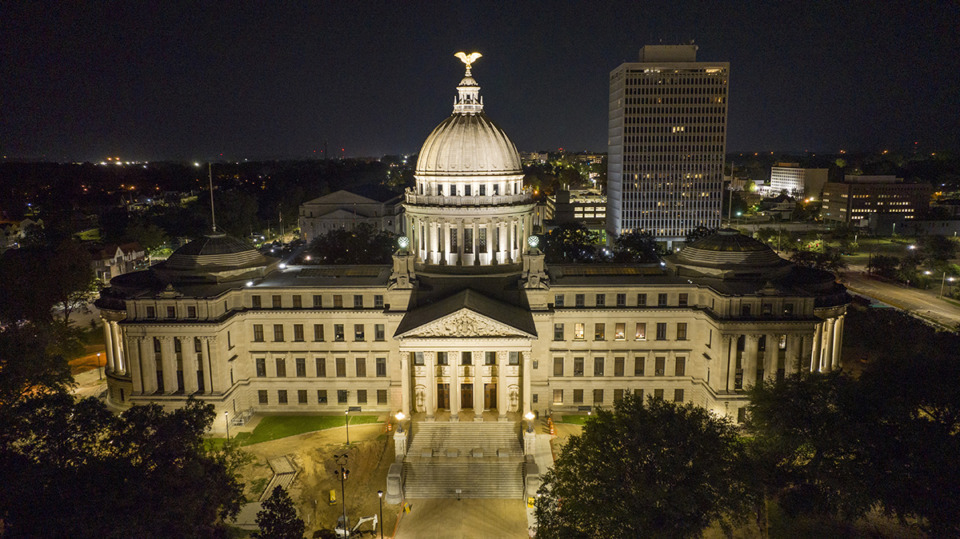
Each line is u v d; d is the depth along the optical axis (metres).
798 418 65.19
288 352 92.56
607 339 92.31
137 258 183.12
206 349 86.31
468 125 104.62
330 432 86.94
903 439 60.53
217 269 96.62
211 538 51.59
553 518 57.69
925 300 159.38
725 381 85.88
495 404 91.38
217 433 86.25
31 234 177.12
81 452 50.53
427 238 105.94
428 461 78.75
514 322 83.69
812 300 85.06
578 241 172.62
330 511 71.00
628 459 58.09
